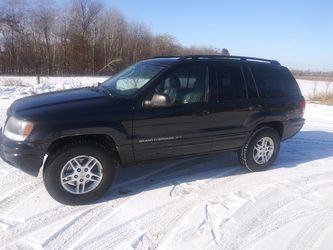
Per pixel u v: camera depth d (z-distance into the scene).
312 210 4.30
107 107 4.16
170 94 4.53
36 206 4.07
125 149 4.30
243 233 3.72
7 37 42.75
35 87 15.23
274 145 5.61
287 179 5.26
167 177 5.12
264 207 4.31
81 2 47.22
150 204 4.27
